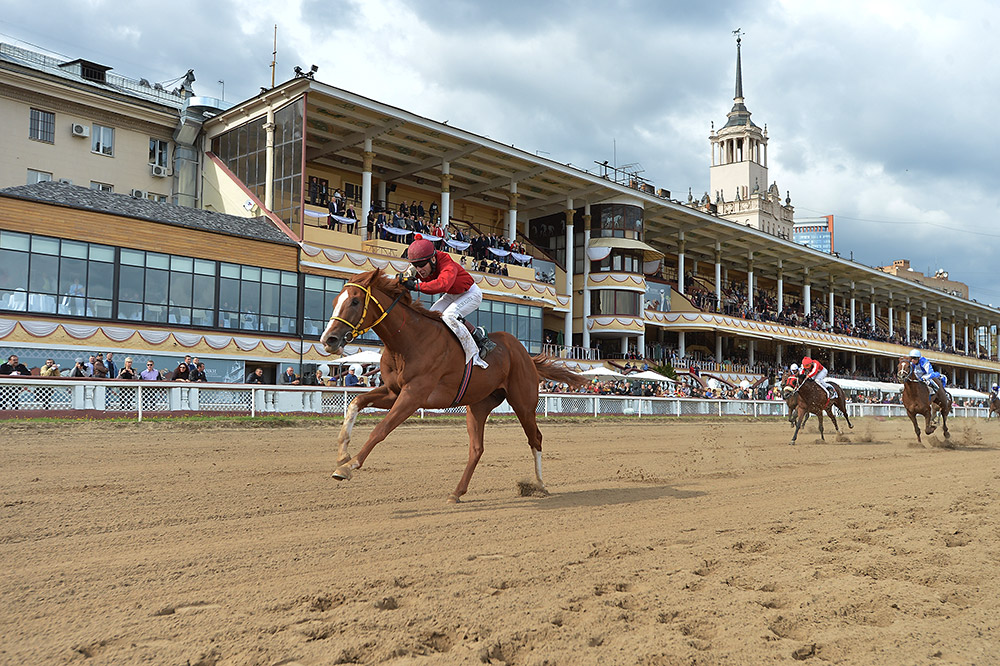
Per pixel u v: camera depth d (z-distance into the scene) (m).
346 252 31.80
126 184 34.91
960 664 3.83
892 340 70.56
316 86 31.28
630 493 9.28
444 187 39.91
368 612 4.34
